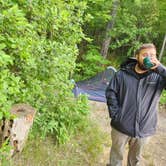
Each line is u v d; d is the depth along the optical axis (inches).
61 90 149.3
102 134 183.3
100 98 265.9
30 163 126.2
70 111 160.4
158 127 227.6
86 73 350.9
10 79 102.4
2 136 114.9
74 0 152.9
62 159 139.5
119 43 371.9
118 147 121.5
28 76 124.6
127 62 115.7
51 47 133.6
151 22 373.1
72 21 153.4
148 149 182.9
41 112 145.4
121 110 114.0
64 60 136.6
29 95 124.6
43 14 131.8
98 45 406.9
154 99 113.9
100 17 362.9
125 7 372.2
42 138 140.3
